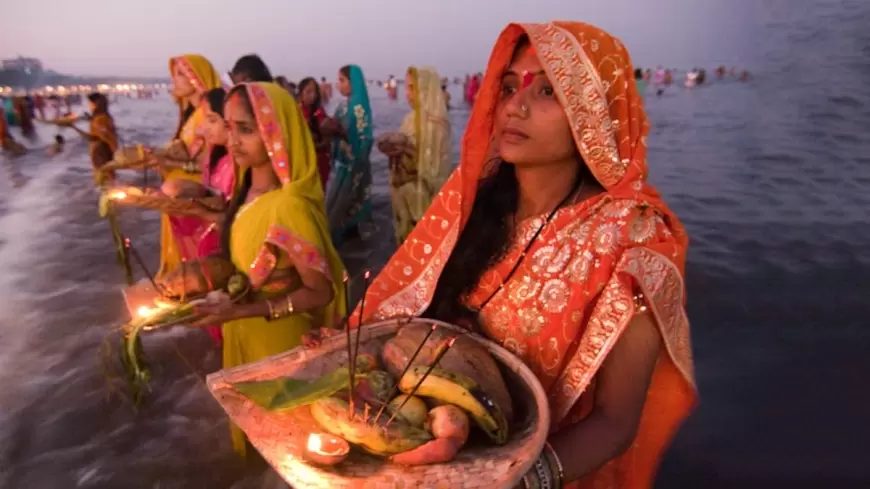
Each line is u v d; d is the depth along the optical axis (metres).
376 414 1.08
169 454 2.94
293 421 1.14
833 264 5.17
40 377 3.57
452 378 1.12
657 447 1.42
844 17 25.41
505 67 1.29
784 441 3.05
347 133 5.82
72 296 4.73
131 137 14.63
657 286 1.10
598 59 1.16
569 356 1.20
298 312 2.14
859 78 16.69
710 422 3.19
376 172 9.64
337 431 1.05
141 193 2.89
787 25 26.17
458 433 1.04
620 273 1.10
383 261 5.51
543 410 1.08
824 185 7.72
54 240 6.16
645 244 1.12
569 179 1.28
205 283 2.13
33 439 3.06
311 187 2.27
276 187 2.31
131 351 1.92
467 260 1.41
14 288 4.89
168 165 4.07
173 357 3.74
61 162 10.81
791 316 4.29
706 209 6.86
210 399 3.35
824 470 2.85
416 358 1.22
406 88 5.31
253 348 2.40
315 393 1.09
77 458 2.94
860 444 3.02
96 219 6.95
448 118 5.37
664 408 1.37
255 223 2.19
